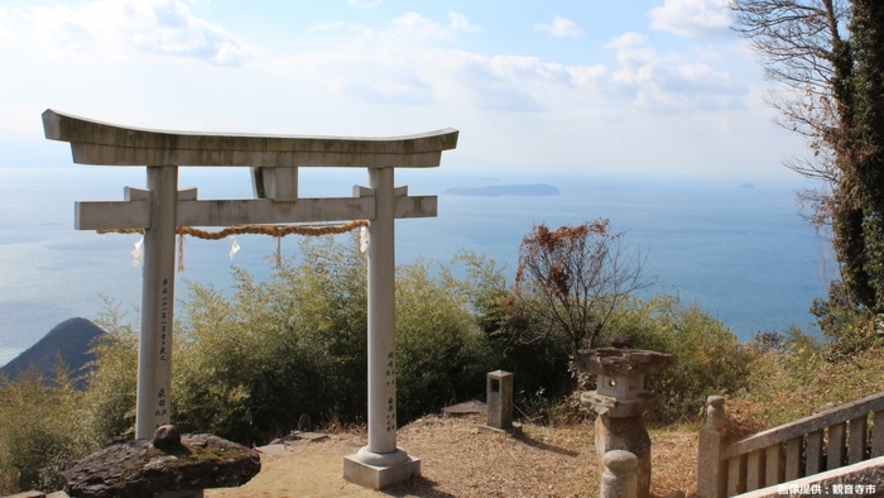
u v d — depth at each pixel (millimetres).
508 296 13289
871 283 12445
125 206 5402
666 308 14219
